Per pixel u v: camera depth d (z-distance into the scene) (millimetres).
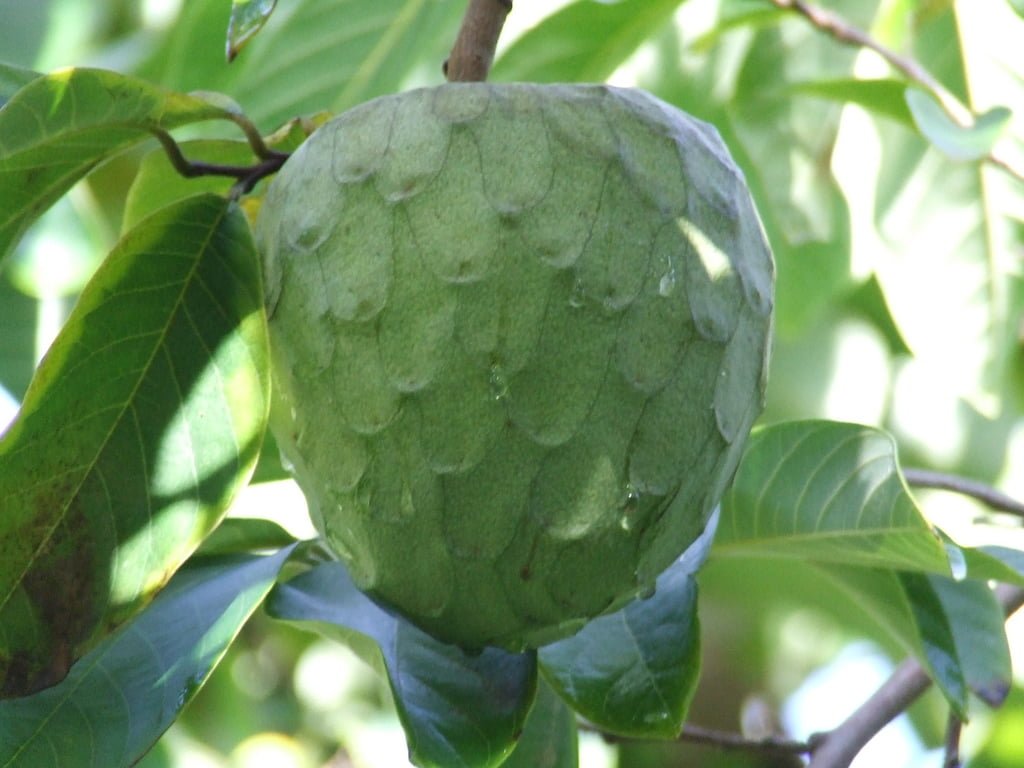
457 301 574
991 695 672
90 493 597
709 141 613
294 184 601
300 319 592
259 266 602
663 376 580
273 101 826
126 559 596
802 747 726
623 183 585
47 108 592
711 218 596
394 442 578
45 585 593
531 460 573
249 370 599
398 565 584
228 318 603
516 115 589
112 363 601
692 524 599
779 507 664
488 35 631
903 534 640
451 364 573
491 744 601
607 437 576
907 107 765
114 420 600
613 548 582
